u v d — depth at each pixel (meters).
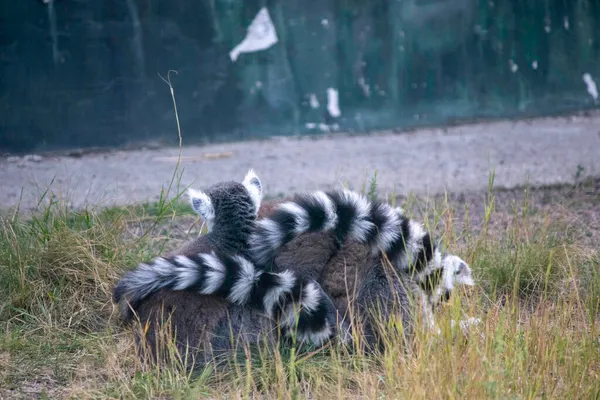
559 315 17.92
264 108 45.09
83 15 41.78
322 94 45.81
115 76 42.59
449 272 17.53
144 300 16.77
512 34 47.47
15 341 17.86
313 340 16.41
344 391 15.22
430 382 14.20
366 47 46.03
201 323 16.31
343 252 16.86
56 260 20.69
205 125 44.19
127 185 33.25
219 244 17.14
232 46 44.22
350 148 41.09
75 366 17.14
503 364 15.07
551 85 48.34
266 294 15.95
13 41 41.00
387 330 16.53
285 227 15.73
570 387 14.80
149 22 42.69
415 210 27.47
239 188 17.52
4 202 29.75
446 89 47.22
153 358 16.52
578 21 48.09
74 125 42.28
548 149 38.59
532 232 23.53
